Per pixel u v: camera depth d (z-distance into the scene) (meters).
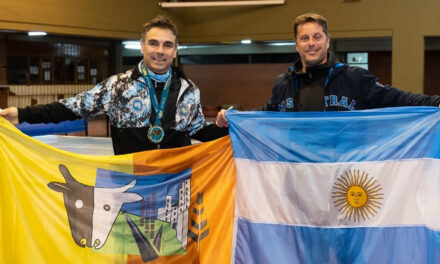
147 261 2.86
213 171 2.96
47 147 2.81
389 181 2.84
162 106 2.92
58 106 2.85
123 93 2.89
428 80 13.77
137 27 10.05
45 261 2.78
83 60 10.97
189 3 10.42
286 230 2.88
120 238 2.85
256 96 12.41
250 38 10.52
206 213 2.93
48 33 8.93
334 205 2.86
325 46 3.12
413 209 2.81
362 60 13.05
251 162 2.95
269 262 2.86
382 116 2.89
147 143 2.93
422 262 2.77
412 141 2.84
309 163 2.90
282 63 12.04
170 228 2.90
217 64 12.47
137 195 2.88
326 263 2.84
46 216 2.79
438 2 9.42
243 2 10.34
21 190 2.77
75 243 2.81
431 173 2.81
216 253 2.90
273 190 2.91
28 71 10.61
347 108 3.15
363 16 9.85
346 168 2.87
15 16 8.41
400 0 9.63
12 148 2.77
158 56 2.84
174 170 2.94
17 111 2.74
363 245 2.83
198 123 3.11
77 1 9.09
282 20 10.26
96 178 2.85
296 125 2.94
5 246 2.76
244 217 2.92
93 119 10.60
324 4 10.02
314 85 3.22
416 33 9.61
